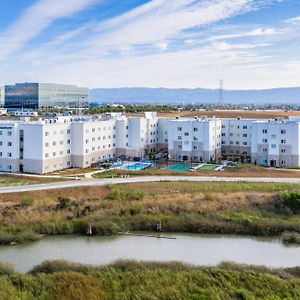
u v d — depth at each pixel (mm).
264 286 52969
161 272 56219
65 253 65625
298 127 126375
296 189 91000
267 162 130875
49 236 72938
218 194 89875
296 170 119750
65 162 122312
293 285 53344
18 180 102812
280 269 58438
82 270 57312
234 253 66375
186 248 68312
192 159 137125
